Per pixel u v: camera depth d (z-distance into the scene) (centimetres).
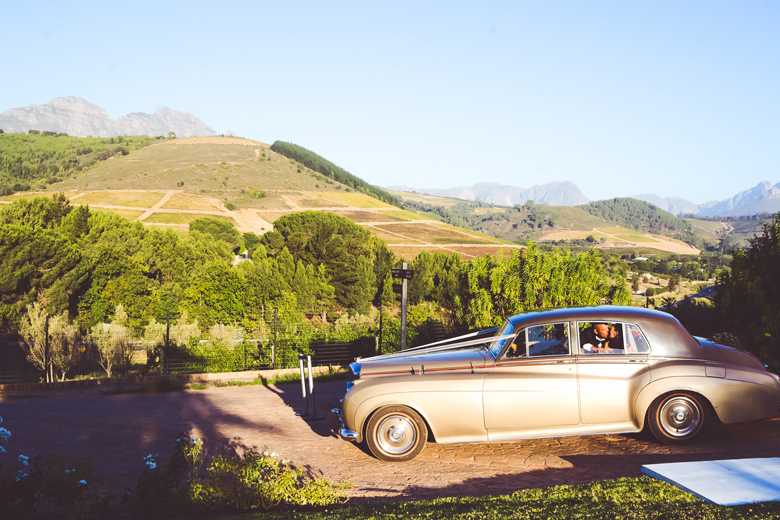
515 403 652
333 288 5600
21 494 470
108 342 2109
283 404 1082
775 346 1000
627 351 664
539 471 605
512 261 1488
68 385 1337
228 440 803
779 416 646
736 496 411
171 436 835
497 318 1449
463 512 436
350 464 665
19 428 900
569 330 675
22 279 4016
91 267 4662
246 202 17625
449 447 715
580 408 650
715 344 692
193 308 3912
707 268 17475
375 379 677
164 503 525
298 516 465
